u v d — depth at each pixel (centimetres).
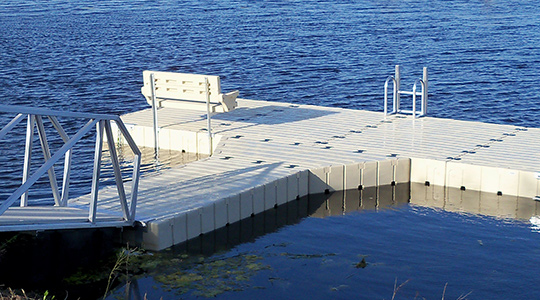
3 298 785
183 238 1057
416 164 1294
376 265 985
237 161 1301
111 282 933
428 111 2047
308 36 3553
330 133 1473
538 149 1341
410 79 2505
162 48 3250
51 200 1255
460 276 950
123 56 3036
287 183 1215
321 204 1225
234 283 930
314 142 1409
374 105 2130
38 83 2439
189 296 893
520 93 2259
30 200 1255
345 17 4388
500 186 1234
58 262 988
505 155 1304
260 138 1440
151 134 1518
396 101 1638
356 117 1611
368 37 3497
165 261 995
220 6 5188
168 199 1113
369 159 1292
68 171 1084
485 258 1005
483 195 1242
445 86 2378
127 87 2381
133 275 953
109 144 976
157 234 1017
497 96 2222
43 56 3025
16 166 1459
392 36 3522
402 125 1534
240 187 1160
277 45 3288
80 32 3797
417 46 3206
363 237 1088
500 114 2008
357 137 1440
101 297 895
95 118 944
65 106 2095
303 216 1177
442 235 1090
